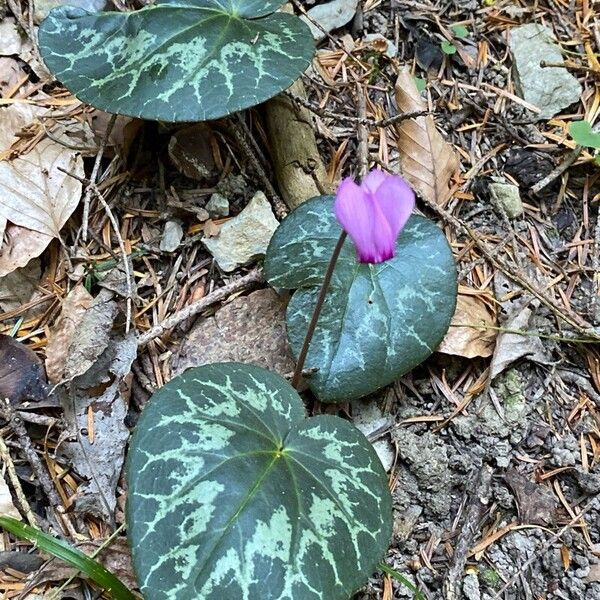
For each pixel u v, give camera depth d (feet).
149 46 0.81
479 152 0.97
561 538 0.77
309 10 1.01
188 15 0.83
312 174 0.89
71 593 0.69
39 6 0.93
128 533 0.62
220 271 0.86
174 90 0.78
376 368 0.78
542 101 0.99
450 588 0.73
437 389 0.83
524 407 0.83
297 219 0.82
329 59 0.99
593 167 0.96
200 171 0.88
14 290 0.82
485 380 0.84
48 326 0.81
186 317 0.81
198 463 0.65
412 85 0.97
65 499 0.74
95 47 0.82
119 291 0.82
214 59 0.80
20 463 0.75
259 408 0.71
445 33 1.03
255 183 0.90
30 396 0.76
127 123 0.88
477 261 0.89
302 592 0.62
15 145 0.86
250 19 0.85
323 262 0.80
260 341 0.83
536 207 0.95
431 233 0.82
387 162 0.95
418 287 0.80
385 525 0.68
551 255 0.92
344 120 0.96
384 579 0.74
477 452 0.81
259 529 0.63
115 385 0.78
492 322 0.86
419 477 0.79
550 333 0.87
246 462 0.66
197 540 0.62
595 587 0.75
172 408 0.67
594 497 0.79
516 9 1.06
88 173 0.88
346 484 0.68
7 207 0.82
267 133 0.91
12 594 0.69
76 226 0.85
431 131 0.94
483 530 0.78
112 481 0.74
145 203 0.88
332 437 0.71
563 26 1.06
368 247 0.59
